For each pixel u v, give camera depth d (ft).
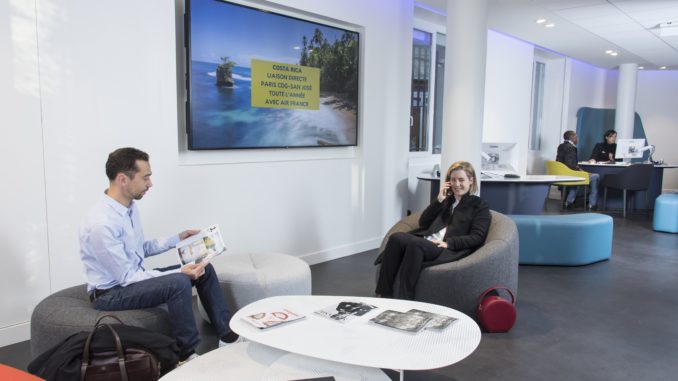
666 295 12.80
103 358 6.35
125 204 8.04
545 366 8.66
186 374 6.05
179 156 12.24
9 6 8.91
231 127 12.88
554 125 33.42
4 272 9.21
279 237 14.53
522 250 15.64
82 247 7.73
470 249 10.96
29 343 9.44
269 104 13.78
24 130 9.25
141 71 10.87
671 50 27.53
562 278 14.28
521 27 22.84
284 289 9.58
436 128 23.41
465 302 10.18
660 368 8.65
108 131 10.41
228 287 9.43
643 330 10.41
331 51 15.46
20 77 9.12
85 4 9.88
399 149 18.75
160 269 8.67
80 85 9.92
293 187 14.83
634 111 33.53
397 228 12.73
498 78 26.02
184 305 7.78
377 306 7.85
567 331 10.28
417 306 7.93
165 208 11.60
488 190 18.80
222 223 12.94
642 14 19.89
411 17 18.54
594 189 27.12
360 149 17.08
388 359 5.91
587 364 8.76
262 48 13.43
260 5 13.52
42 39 9.35
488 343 9.58
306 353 6.05
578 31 23.26
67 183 9.88
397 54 18.10
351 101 16.40
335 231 16.43
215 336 9.80
